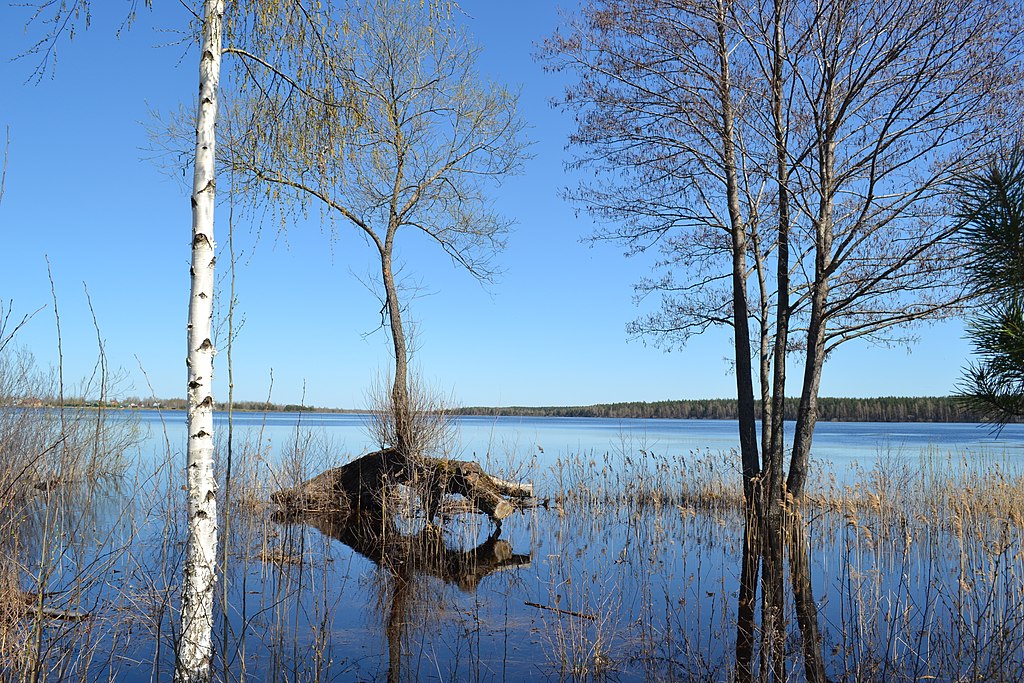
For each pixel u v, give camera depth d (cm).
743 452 1233
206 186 419
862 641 647
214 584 412
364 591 854
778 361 1201
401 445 1404
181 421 4572
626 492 1580
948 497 1178
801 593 837
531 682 571
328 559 1002
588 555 1072
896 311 1141
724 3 1184
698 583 875
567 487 1738
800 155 1160
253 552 941
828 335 1165
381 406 1472
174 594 575
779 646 638
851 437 4438
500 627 715
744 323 1243
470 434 4188
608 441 3706
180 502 1133
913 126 1059
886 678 569
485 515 1491
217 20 429
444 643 665
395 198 1470
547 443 3453
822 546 1104
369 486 1416
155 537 859
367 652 634
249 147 480
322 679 566
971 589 728
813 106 1092
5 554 503
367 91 491
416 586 888
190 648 398
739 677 586
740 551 1084
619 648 652
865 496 1286
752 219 1203
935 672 574
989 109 1014
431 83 1404
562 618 746
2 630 446
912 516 1205
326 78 470
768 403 1309
